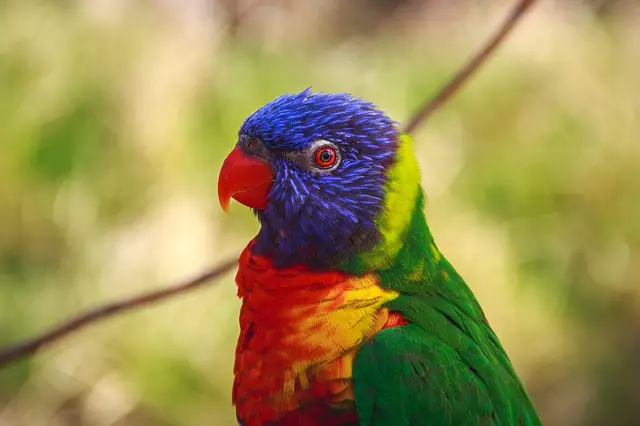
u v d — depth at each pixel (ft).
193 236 26.58
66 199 27.96
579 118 30.27
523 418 12.96
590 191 29.14
